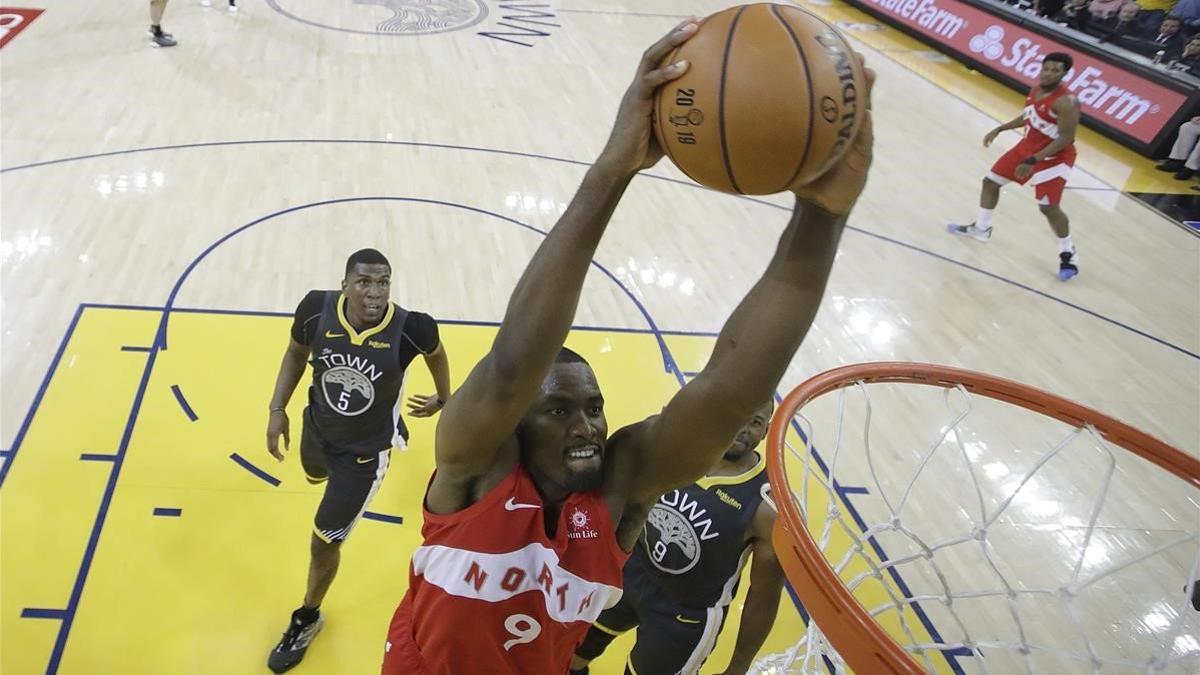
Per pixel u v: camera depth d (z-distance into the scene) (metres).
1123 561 4.43
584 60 10.86
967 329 6.35
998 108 10.95
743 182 1.22
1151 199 9.03
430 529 1.58
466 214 6.85
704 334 5.80
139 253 5.79
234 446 4.33
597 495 1.54
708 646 2.92
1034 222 8.20
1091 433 2.83
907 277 6.94
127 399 4.52
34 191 6.34
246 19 10.72
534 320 1.27
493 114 8.87
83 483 4.01
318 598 3.38
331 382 3.13
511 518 1.49
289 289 5.61
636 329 5.76
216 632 3.46
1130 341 6.48
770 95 1.14
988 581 4.21
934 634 3.88
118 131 7.43
